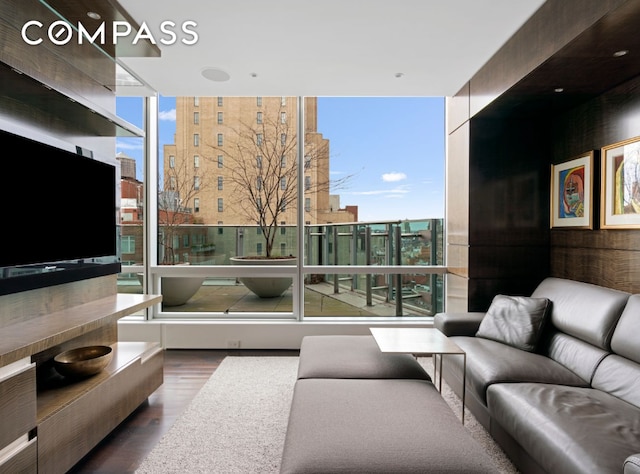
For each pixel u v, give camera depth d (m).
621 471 1.17
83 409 1.74
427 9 2.21
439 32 2.46
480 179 3.24
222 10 2.21
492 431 2.03
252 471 1.78
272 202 3.89
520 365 2.11
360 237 3.92
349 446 1.29
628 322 1.86
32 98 1.79
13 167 1.68
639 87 2.31
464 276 3.33
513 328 2.50
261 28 2.41
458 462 1.21
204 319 3.84
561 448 1.36
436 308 3.94
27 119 1.87
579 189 2.84
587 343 2.13
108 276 2.54
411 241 3.92
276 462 1.85
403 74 3.10
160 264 3.91
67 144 2.05
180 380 2.90
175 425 2.21
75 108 1.93
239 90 3.45
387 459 1.22
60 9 2.08
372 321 3.82
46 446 1.51
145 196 3.83
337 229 3.92
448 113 3.75
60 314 1.98
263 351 3.62
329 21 2.33
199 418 2.30
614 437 1.36
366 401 1.65
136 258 3.86
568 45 1.97
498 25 2.39
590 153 2.69
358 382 1.90
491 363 2.15
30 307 1.88
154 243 3.88
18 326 1.73
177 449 1.96
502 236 3.24
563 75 2.33
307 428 1.42
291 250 3.89
